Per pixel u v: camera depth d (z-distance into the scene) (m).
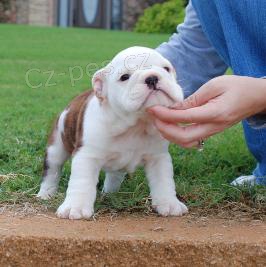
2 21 19.61
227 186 3.46
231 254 2.60
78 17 20.45
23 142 4.68
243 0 3.20
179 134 2.72
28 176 3.76
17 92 7.88
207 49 3.80
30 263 2.62
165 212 3.00
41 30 16.62
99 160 3.01
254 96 2.73
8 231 2.67
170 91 2.75
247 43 3.22
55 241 2.61
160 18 18.61
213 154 4.49
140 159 3.09
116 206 3.07
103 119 2.95
